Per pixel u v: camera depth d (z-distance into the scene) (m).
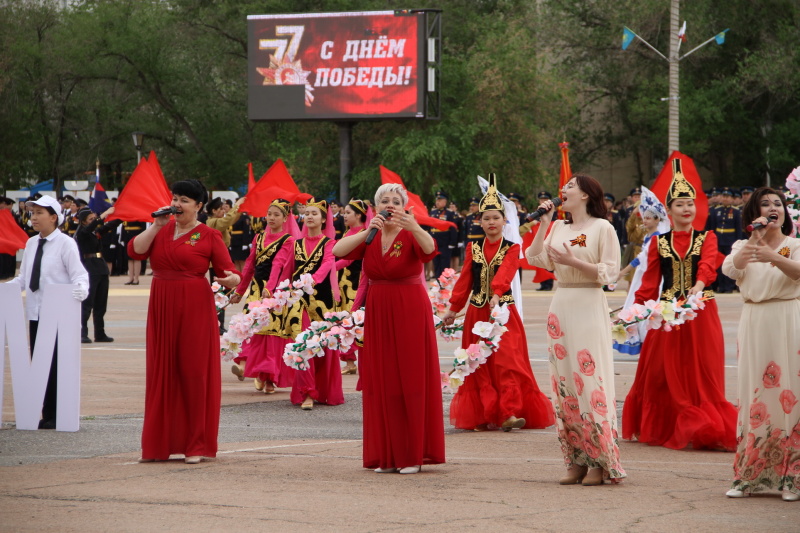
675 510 12.27
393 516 11.89
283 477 14.31
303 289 22.33
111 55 91.44
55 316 18.23
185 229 15.61
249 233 56.28
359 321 18.92
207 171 95.25
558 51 92.38
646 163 98.06
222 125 94.00
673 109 61.62
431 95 64.88
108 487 13.56
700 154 88.88
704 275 17.39
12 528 11.33
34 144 94.50
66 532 11.16
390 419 14.66
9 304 18.44
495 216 18.72
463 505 12.51
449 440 17.75
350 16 63.75
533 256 14.48
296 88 64.50
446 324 19.17
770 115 89.38
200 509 12.24
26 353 18.44
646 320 17.09
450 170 73.06
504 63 73.56
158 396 15.45
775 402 13.05
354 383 25.28
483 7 93.94
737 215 49.22
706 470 15.12
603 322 13.98
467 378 18.88
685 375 17.25
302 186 77.94
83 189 66.69
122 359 28.72
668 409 17.48
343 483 13.91
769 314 13.11
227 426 19.25
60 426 18.30
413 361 14.72
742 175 91.69
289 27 64.38
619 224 54.28
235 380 25.94
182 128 95.75
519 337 19.02
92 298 32.62
